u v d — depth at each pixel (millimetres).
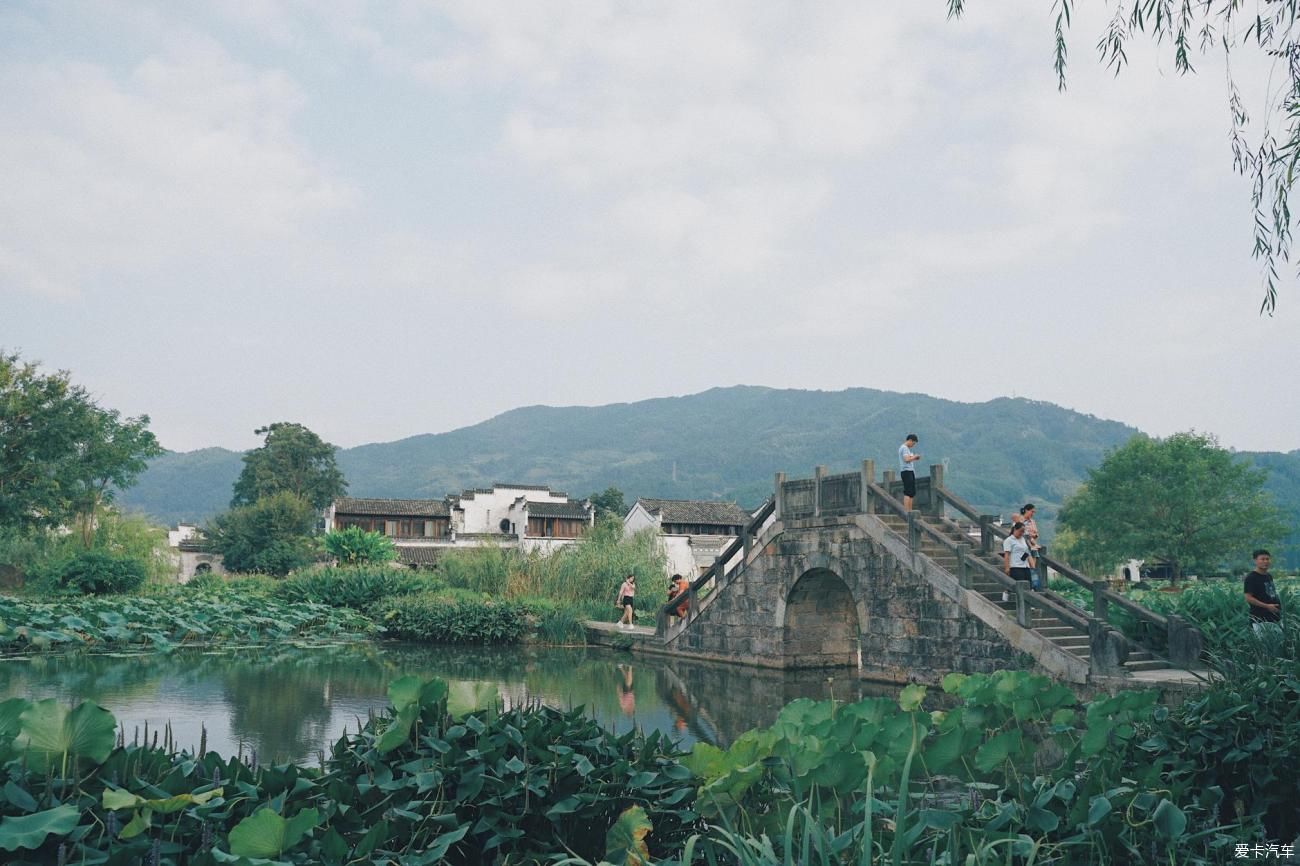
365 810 4625
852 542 19641
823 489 20641
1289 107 7344
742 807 4656
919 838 4457
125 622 22344
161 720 11555
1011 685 6230
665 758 5285
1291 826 5316
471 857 4668
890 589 18641
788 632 21375
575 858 4344
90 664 17484
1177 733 5812
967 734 4930
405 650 23203
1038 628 15711
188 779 4309
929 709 14461
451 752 4676
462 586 31562
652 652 24828
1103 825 4418
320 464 87312
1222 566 60594
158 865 3607
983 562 16734
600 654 24094
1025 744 5848
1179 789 4863
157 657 19094
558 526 66062
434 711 5066
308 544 64562
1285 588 13773
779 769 4758
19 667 16672
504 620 26094
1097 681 13328
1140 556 60812
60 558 33406
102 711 4055
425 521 68188
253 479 84062
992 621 16219
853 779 4391
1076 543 63531
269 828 3639
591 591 31391
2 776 3816
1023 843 4316
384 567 33531
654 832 4875
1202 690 6645
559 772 4824
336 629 26609
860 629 19359
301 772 4695
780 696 15859
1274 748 5395
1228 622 13508
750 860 3797
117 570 30828
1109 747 5652
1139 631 14812
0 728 3986
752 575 22312
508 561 32188
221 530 66562
